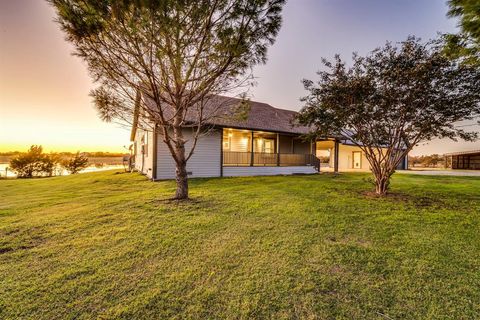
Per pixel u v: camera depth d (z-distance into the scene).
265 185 8.62
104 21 3.41
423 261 2.69
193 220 4.20
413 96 5.67
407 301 1.98
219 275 2.38
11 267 2.51
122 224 3.99
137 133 16.05
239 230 3.71
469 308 1.89
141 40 3.70
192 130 11.09
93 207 5.17
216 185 8.57
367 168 22.31
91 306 1.88
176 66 4.36
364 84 6.04
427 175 14.78
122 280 2.27
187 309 1.86
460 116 5.55
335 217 4.44
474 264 2.62
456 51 4.31
